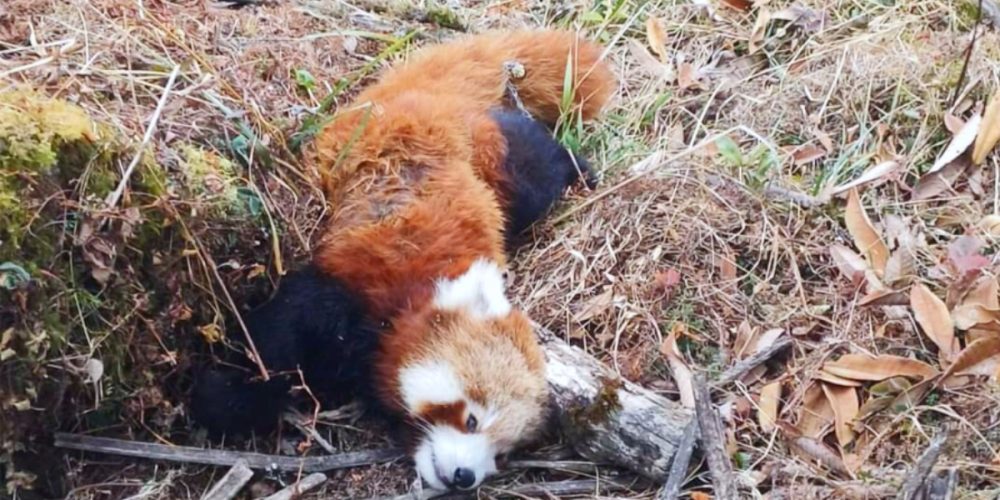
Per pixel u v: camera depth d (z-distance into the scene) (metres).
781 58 2.01
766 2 2.07
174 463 1.42
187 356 1.44
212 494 1.39
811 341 1.56
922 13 2.01
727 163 1.76
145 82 1.47
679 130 1.88
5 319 1.30
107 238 1.34
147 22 1.57
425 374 1.43
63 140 1.32
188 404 1.45
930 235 1.68
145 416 1.42
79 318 1.34
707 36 2.06
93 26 1.54
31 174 1.30
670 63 2.01
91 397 1.38
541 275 1.64
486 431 1.42
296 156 1.53
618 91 1.96
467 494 1.42
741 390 1.50
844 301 1.59
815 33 2.01
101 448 1.40
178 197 1.38
